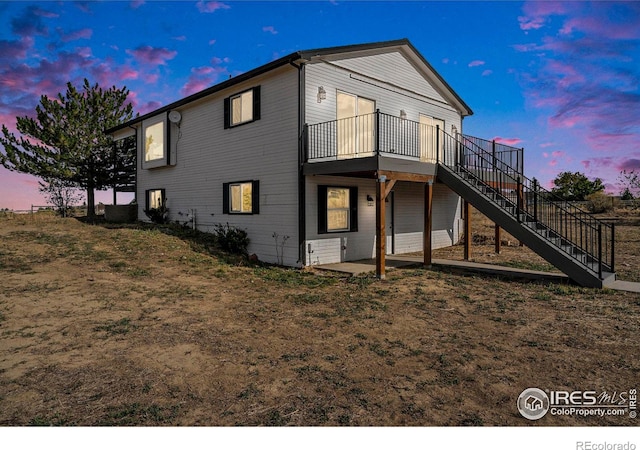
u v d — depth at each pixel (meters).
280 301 6.81
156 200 16.39
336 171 9.27
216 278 8.66
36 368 3.96
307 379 3.74
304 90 10.01
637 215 22.11
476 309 6.29
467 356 4.31
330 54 10.36
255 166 11.39
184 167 14.47
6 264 8.79
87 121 20.05
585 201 27.17
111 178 20.69
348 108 11.20
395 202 13.34
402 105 12.91
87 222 15.62
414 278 8.73
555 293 7.33
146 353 4.41
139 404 3.24
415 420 2.99
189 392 3.47
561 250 8.34
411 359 4.25
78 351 4.44
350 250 11.34
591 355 4.32
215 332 5.16
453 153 15.10
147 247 11.09
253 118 11.36
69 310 6.00
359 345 4.68
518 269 9.90
